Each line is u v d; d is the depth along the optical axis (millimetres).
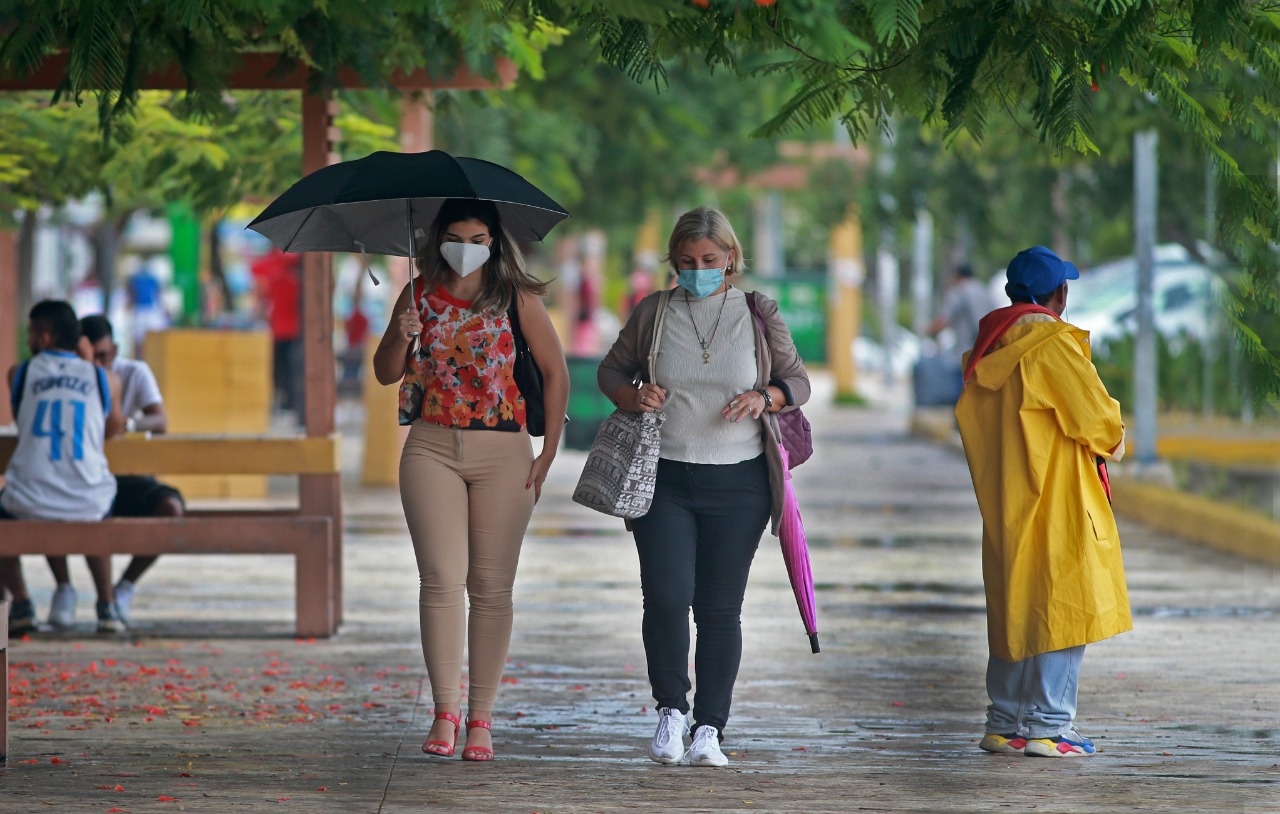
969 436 21219
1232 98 20312
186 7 18297
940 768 20922
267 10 18531
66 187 39438
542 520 49375
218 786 19922
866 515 51094
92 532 29562
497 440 20797
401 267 51719
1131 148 52562
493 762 21203
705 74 66562
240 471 30844
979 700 25406
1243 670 27922
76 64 18719
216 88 22625
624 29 19125
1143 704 25156
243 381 51219
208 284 90125
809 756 21594
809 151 80062
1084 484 20594
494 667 21281
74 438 29391
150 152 36156
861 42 16250
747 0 16734
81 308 105562
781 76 22312
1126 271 77438
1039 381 20516
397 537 45250
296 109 35969
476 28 21547
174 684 26266
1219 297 25328
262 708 24516
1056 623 20562
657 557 20594
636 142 74250
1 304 47250
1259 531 41438
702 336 20469
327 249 23125
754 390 20438
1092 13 18625
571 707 24703
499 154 64250
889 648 29891
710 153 80500
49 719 23734
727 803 19172
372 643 30062
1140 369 53219
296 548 30281
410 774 20516
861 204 74562
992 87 19906
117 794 19500
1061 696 21438
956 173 68000
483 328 20656
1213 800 19375
